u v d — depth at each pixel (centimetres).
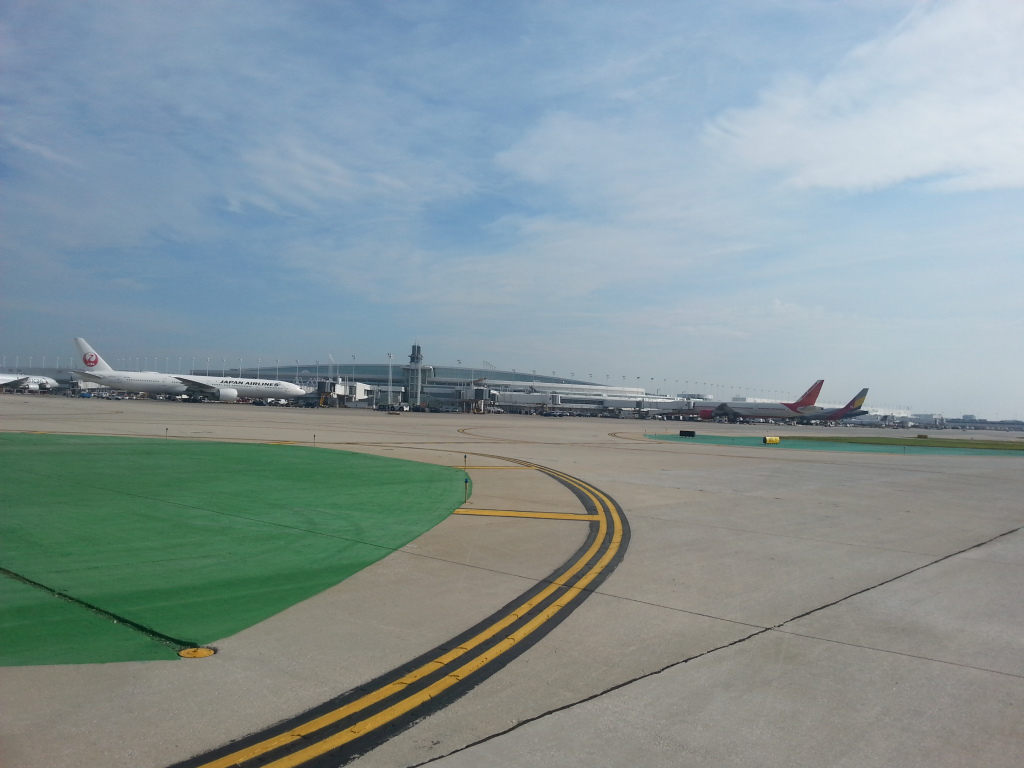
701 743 488
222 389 10869
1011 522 1505
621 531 1270
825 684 599
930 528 1399
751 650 677
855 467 2806
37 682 555
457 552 1064
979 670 643
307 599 805
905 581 969
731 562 1049
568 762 454
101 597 789
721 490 1908
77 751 445
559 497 1673
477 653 646
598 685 582
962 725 529
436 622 734
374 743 472
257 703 528
